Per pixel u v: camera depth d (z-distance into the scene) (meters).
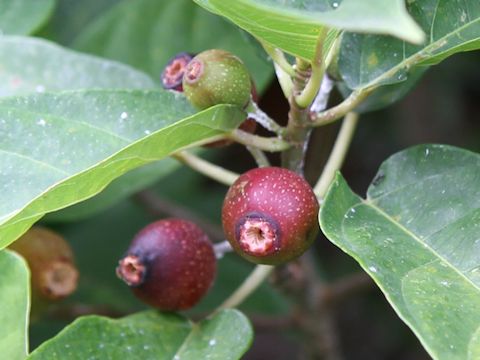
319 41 0.19
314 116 0.22
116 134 0.23
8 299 0.22
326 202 0.20
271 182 0.21
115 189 0.28
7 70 0.28
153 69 0.32
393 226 0.21
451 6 0.22
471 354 0.18
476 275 0.20
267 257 0.21
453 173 0.22
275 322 0.31
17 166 0.22
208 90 0.21
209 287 0.24
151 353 0.23
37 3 0.31
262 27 0.19
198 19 0.31
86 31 0.33
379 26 0.15
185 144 0.22
